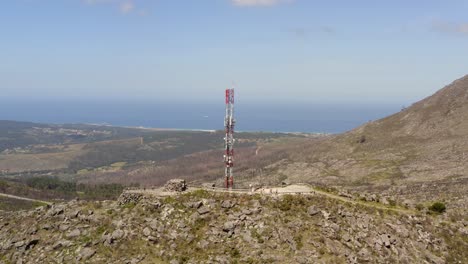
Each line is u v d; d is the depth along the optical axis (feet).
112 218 221.25
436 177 491.72
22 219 244.42
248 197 218.38
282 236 195.83
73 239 214.69
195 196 223.10
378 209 224.12
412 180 500.74
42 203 581.12
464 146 595.06
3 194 638.94
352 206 220.84
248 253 190.08
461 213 260.01
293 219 206.08
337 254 189.47
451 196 351.05
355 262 186.60
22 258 213.25
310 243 194.18
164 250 196.95
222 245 195.83
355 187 513.45
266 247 192.34
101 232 214.48
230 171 254.88
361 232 204.54
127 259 195.21
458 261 205.98
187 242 199.31
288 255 187.73
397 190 440.45
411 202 261.44
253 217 206.49
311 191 240.73
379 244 200.34
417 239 211.82
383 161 634.43
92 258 200.13
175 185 237.45
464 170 492.54
